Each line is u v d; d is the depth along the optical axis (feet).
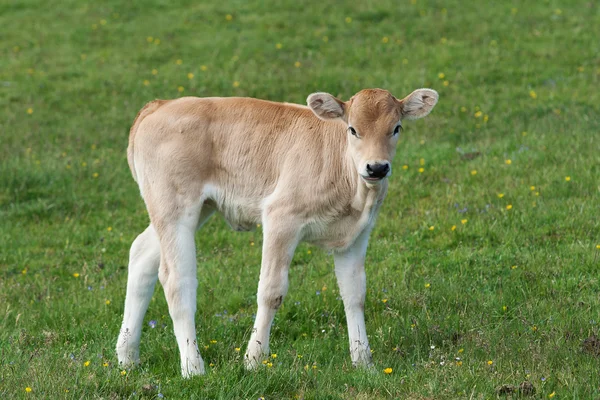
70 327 63.16
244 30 160.76
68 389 45.78
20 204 96.63
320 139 53.93
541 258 68.95
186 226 54.24
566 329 54.75
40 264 80.33
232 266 75.46
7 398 44.34
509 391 45.75
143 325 63.46
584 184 85.40
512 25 155.74
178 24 165.89
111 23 168.96
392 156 51.70
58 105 132.87
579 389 45.06
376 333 57.47
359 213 53.21
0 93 137.28
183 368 51.55
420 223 81.35
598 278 64.13
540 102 119.34
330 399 45.60
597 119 108.99
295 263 76.43
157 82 138.51
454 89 128.47
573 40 146.41
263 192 54.75
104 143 118.01
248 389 46.29
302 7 171.63
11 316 65.31
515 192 85.51
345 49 148.87
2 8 179.32
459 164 98.07
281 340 58.75
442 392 45.85
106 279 75.10
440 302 61.82
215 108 56.18
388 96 52.08
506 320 57.52
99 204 97.66
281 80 135.74
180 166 54.44
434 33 154.30
